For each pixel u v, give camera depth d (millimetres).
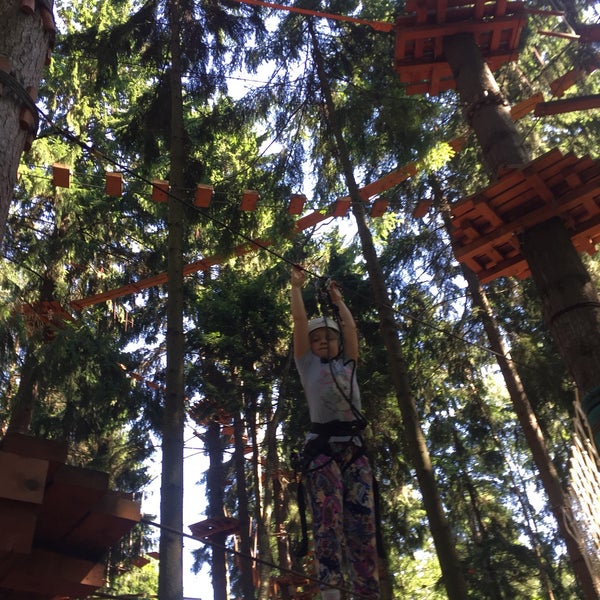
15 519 2709
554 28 14359
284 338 16172
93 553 3303
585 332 6367
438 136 12281
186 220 12812
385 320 10719
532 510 20547
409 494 16719
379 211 10656
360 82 14289
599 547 4184
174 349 9625
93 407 17828
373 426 14773
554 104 7789
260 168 13242
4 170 4156
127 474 20047
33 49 4707
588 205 6789
